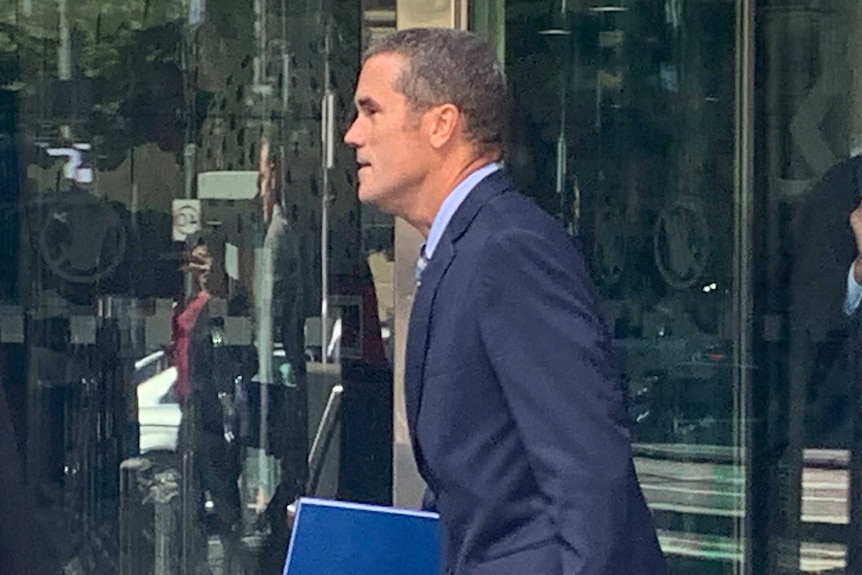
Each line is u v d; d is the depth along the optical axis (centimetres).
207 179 746
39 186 749
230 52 740
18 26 742
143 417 756
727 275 822
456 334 399
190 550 756
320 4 734
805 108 823
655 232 808
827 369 827
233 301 748
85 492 755
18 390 751
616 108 790
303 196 740
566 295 392
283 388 747
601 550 377
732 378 824
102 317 754
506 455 400
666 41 799
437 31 439
